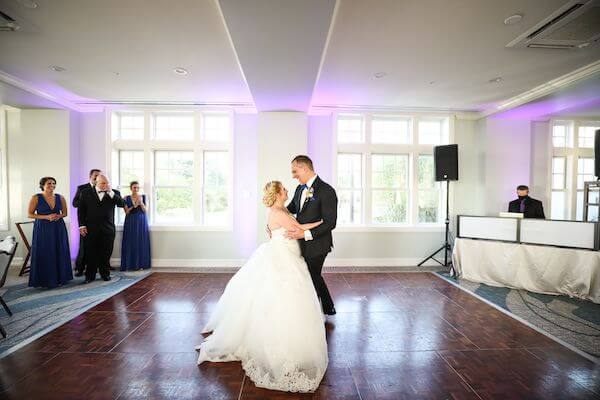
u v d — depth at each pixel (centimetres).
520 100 483
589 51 328
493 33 293
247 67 337
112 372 217
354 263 563
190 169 568
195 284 435
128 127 569
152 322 303
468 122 587
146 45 321
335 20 271
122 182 564
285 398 191
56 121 526
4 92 444
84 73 397
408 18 267
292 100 457
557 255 392
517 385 205
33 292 395
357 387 203
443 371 222
